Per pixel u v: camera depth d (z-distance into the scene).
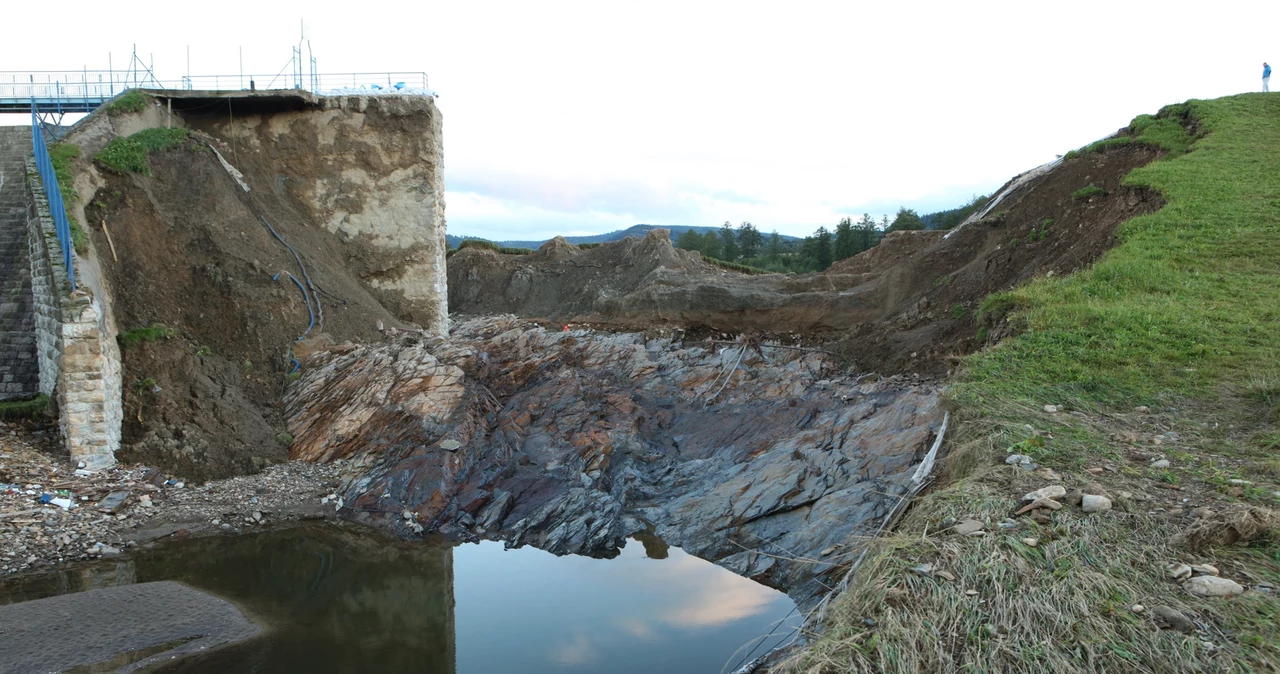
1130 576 5.88
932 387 13.77
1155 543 6.24
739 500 12.28
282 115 21.50
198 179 18.30
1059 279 14.52
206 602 9.66
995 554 6.25
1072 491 7.11
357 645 8.87
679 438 15.81
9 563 10.32
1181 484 7.20
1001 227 19.42
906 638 5.58
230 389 15.10
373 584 10.77
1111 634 5.34
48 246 13.28
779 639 8.71
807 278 24.12
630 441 15.20
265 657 8.48
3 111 22.59
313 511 13.02
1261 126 18.95
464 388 15.94
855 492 11.02
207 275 16.58
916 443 11.39
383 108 21.78
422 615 9.77
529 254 42.12
